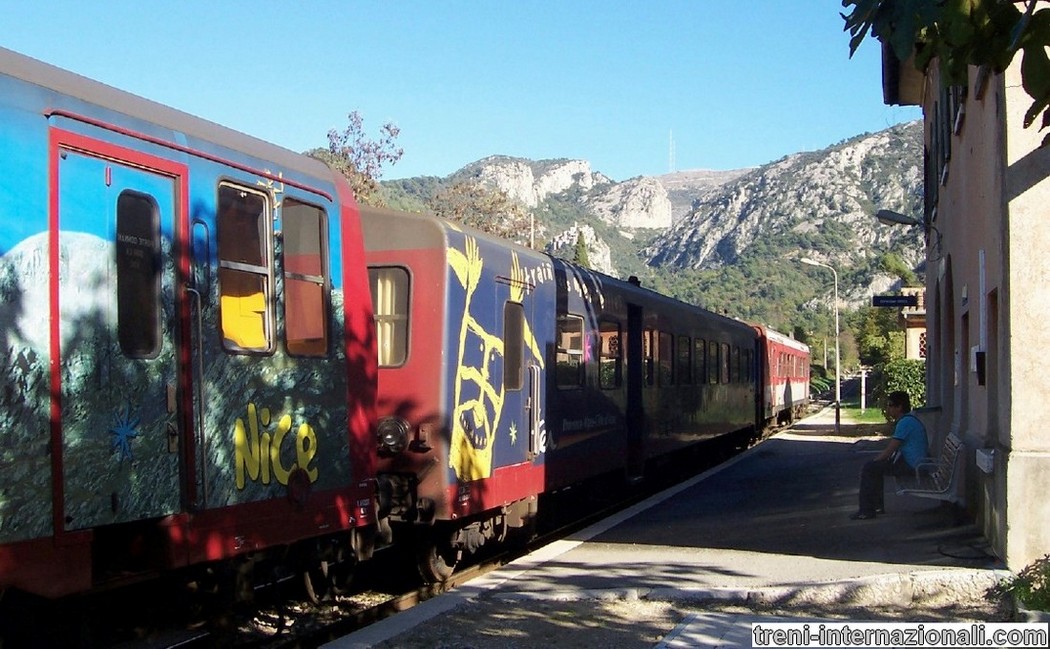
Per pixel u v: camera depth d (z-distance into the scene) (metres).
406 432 8.89
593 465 12.75
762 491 15.41
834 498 13.80
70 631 5.44
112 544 5.66
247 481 6.14
